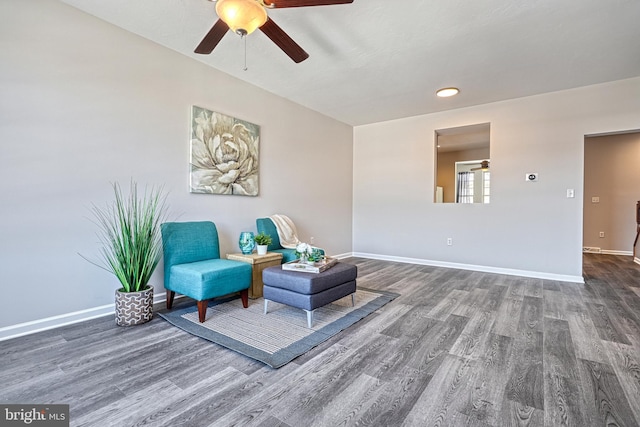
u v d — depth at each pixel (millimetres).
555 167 3996
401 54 3006
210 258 3049
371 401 1506
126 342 2119
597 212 6148
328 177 5207
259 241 3342
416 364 1855
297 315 2658
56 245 2336
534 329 2371
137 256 2480
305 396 1542
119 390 1576
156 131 2906
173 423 1343
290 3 1724
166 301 2943
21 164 2168
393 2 2225
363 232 5750
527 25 2510
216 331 2309
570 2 2221
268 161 4086
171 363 1849
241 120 3672
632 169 5883
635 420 1367
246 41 2787
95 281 2549
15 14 2125
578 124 3855
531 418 1382
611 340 2168
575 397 1532
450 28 2555
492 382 1666
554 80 3631
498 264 4398
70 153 2389
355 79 3631
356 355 1964
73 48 2385
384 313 2732
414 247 5156
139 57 2773
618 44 2803
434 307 2891
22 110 2162
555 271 4004
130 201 2734
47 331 2273
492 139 4430
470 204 4617
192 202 3217
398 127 5316
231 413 1411
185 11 2404
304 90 4004
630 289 3514
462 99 4293
